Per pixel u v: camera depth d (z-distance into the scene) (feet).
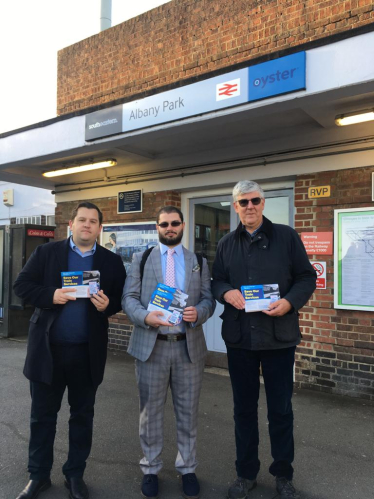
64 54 24.85
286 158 17.28
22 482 9.98
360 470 10.64
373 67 11.25
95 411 14.47
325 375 16.28
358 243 15.60
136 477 10.32
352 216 15.72
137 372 9.90
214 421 13.62
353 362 15.75
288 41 16.62
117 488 9.84
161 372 9.60
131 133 16.35
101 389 16.74
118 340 22.85
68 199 25.14
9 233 27.30
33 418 9.46
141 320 9.18
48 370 9.07
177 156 20.36
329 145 16.24
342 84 11.71
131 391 16.53
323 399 15.53
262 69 13.00
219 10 18.56
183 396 9.72
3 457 11.21
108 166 20.58
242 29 17.87
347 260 15.81
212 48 18.79
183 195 21.29
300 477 10.30
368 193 15.47
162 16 20.52
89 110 17.54
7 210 34.53
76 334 9.37
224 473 10.48
